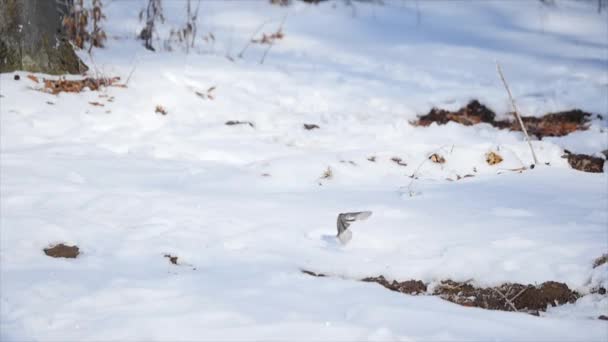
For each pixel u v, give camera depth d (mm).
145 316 8031
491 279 9133
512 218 10859
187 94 16609
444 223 10703
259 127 15602
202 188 12156
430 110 17359
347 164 13297
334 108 17203
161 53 19406
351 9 26688
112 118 15031
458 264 9422
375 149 14102
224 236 10266
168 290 8664
